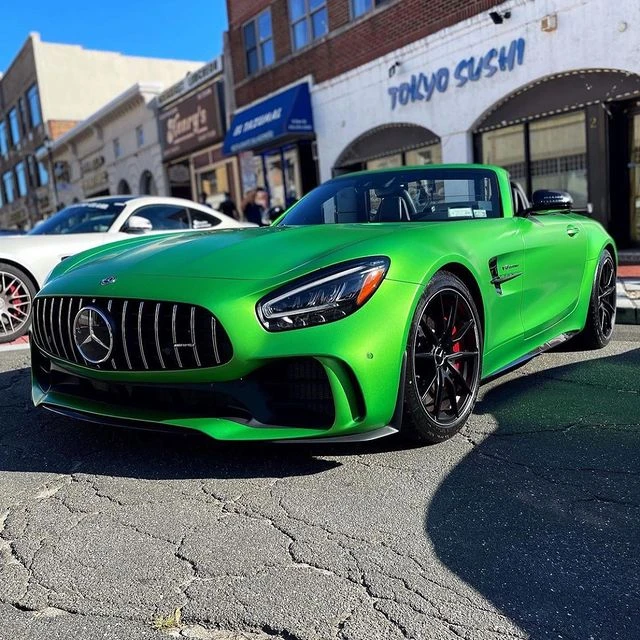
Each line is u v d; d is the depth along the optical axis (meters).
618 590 1.92
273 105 15.20
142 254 3.10
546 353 4.90
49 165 33.00
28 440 3.29
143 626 1.83
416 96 11.87
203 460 2.95
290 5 14.85
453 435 3.05
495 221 3.63
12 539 2.33
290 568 2.09
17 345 6.11
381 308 2.62
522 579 1.99
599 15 8.95
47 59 32.25
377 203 4.05
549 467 2.77
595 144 9.45
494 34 10.30
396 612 1.85
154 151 22.09
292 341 2.51
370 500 2.52
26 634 1.80
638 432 3.13
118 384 2.82
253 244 2.96
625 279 8.01
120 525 2.40
